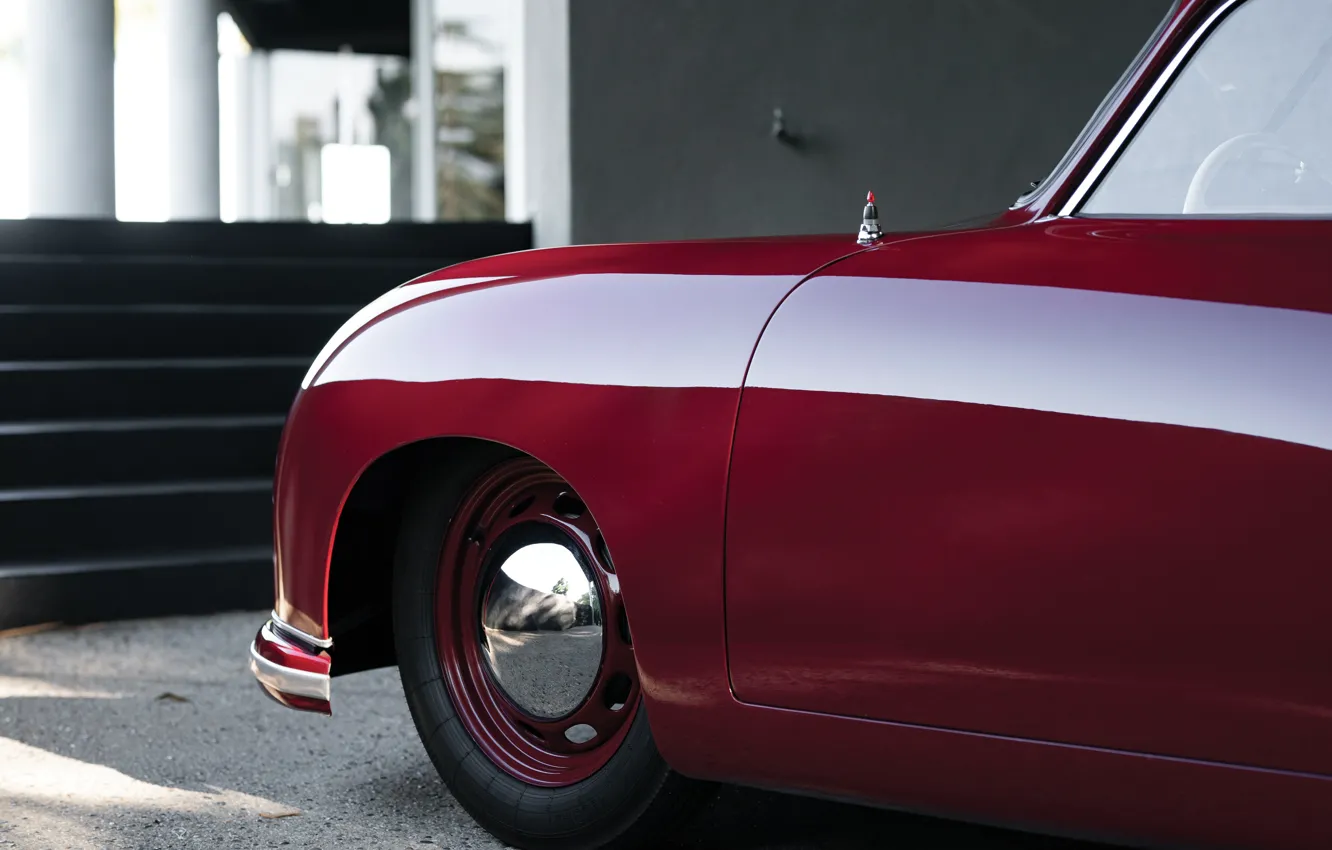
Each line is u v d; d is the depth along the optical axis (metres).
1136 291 1.60
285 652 2.33
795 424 1.77
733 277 1.91
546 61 6.57
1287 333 1.50
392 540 2.44
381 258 7.11
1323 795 1.45
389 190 22.50
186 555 4.62
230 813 2.49
